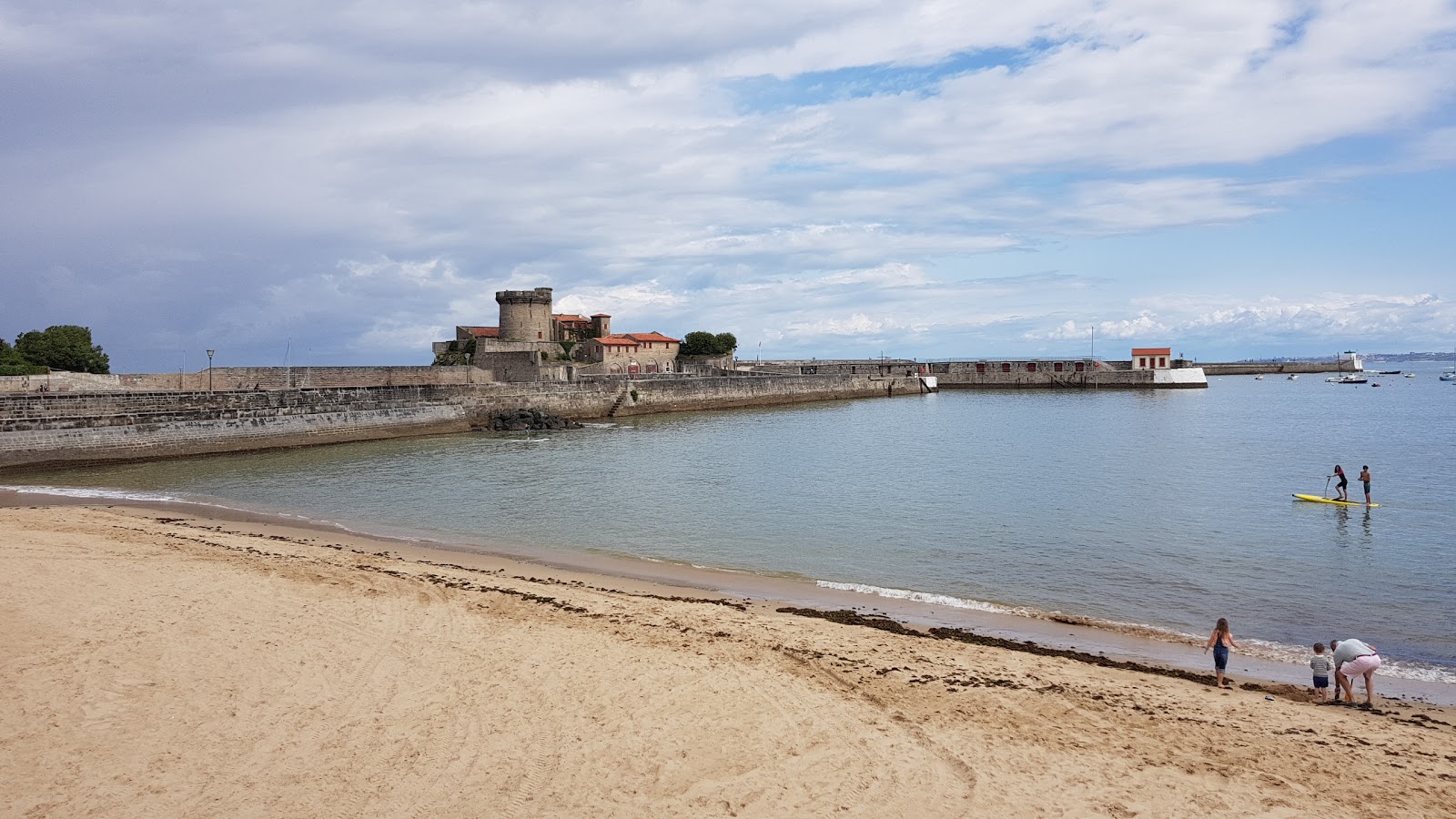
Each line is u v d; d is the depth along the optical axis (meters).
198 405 63.03
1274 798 12.00
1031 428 83.56
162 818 10.78
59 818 10.70
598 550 29.50
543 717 14.02
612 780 12.00
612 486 45.44
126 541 27.41
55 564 23.44
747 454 61.56
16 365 77.69
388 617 19.25
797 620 20.27
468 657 16.75
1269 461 55.34
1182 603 23.19
